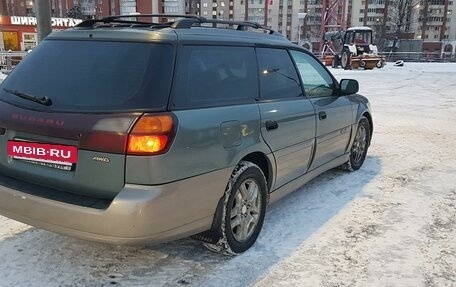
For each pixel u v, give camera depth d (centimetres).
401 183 522
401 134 818
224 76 325
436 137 796
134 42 291
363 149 576
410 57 5156
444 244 365
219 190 305
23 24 2862
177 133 269
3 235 361
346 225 396
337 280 308
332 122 461
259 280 305
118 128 261
